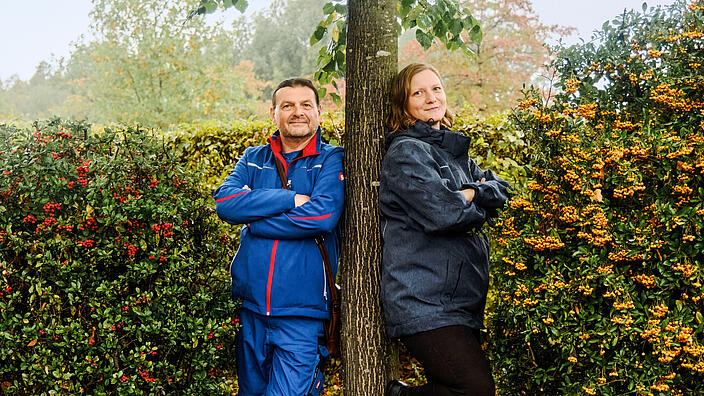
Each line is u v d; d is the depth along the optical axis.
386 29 2.42
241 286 2.46
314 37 3.17
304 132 2.50
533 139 2.41
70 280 2.29
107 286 2.33
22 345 2.21
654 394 2.00
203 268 2.67
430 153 2.23
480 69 13.03
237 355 2.58
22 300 2.31
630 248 2.07
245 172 2.62
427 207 2.08
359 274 2.36
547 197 2.29
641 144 2.09
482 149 3.89
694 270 1.95
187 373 2.51
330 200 2.38
